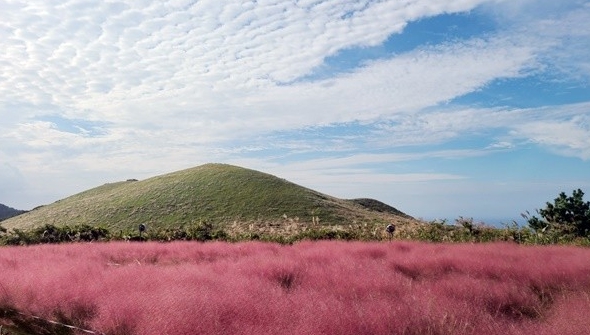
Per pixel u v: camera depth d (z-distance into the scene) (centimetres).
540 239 1747
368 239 2000
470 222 2005
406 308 568
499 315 596
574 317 524
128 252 1438
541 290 755
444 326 518
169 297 601
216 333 498
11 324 639
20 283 770
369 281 751
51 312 661
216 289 677
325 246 1424
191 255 1331
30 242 2222
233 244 1634
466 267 927
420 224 2173
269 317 537
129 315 565
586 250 1210
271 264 921
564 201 1948
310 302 592
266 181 6431
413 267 977
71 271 865
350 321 510
